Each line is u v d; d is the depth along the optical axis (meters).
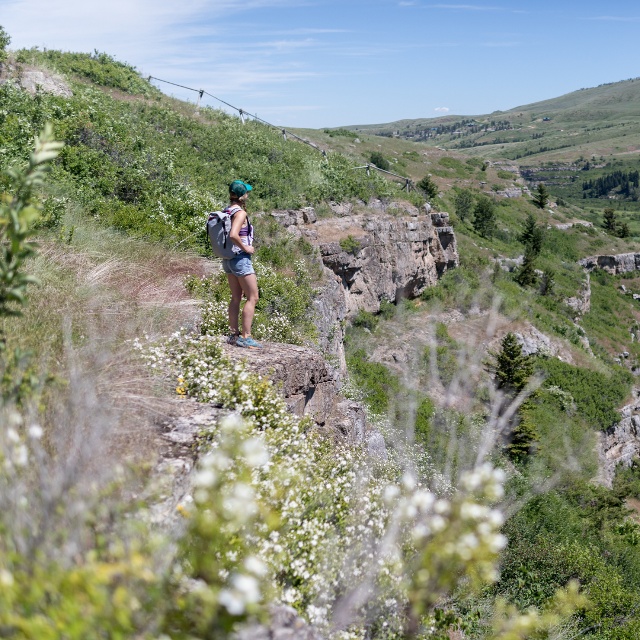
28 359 3.38
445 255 36.81
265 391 6.06
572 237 93.94
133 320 6.34
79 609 1.85
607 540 17.08
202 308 8.34
